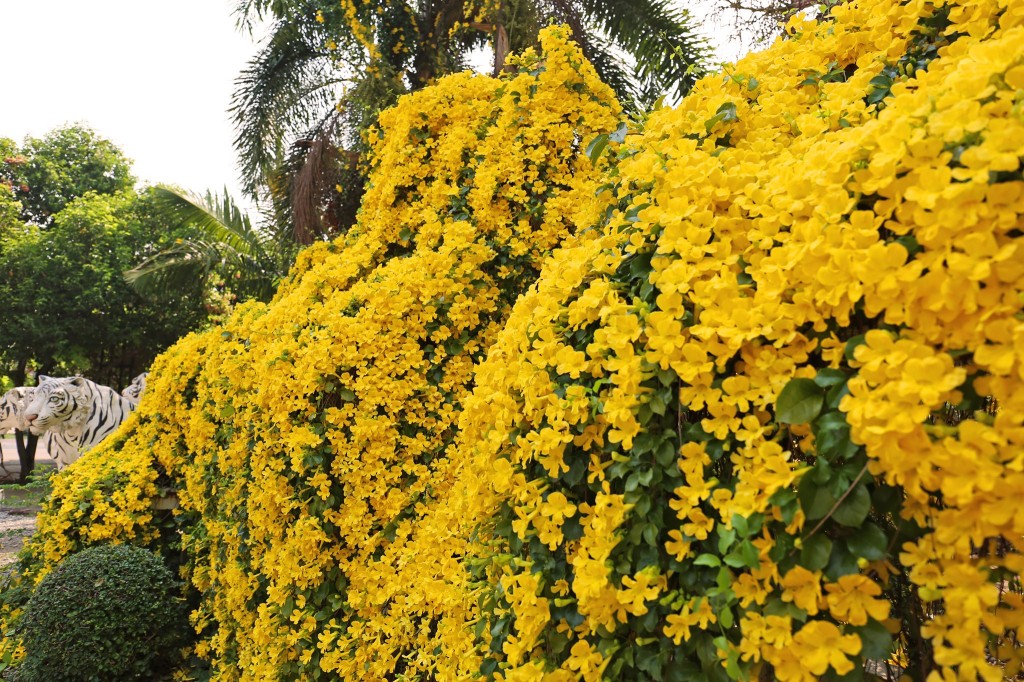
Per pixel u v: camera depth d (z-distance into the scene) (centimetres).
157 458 510
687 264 130
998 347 88
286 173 834
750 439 113
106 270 1614
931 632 93
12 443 2389
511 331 181
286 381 280
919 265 93
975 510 89
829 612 106
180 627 415
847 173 108
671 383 131
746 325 115
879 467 95
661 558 132
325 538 268
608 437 135
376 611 259
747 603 111
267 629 281
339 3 755
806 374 110
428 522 255
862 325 111
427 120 371
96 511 461
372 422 269
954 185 89
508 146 329
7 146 2006
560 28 329
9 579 488
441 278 293
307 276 369
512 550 175
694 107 168
